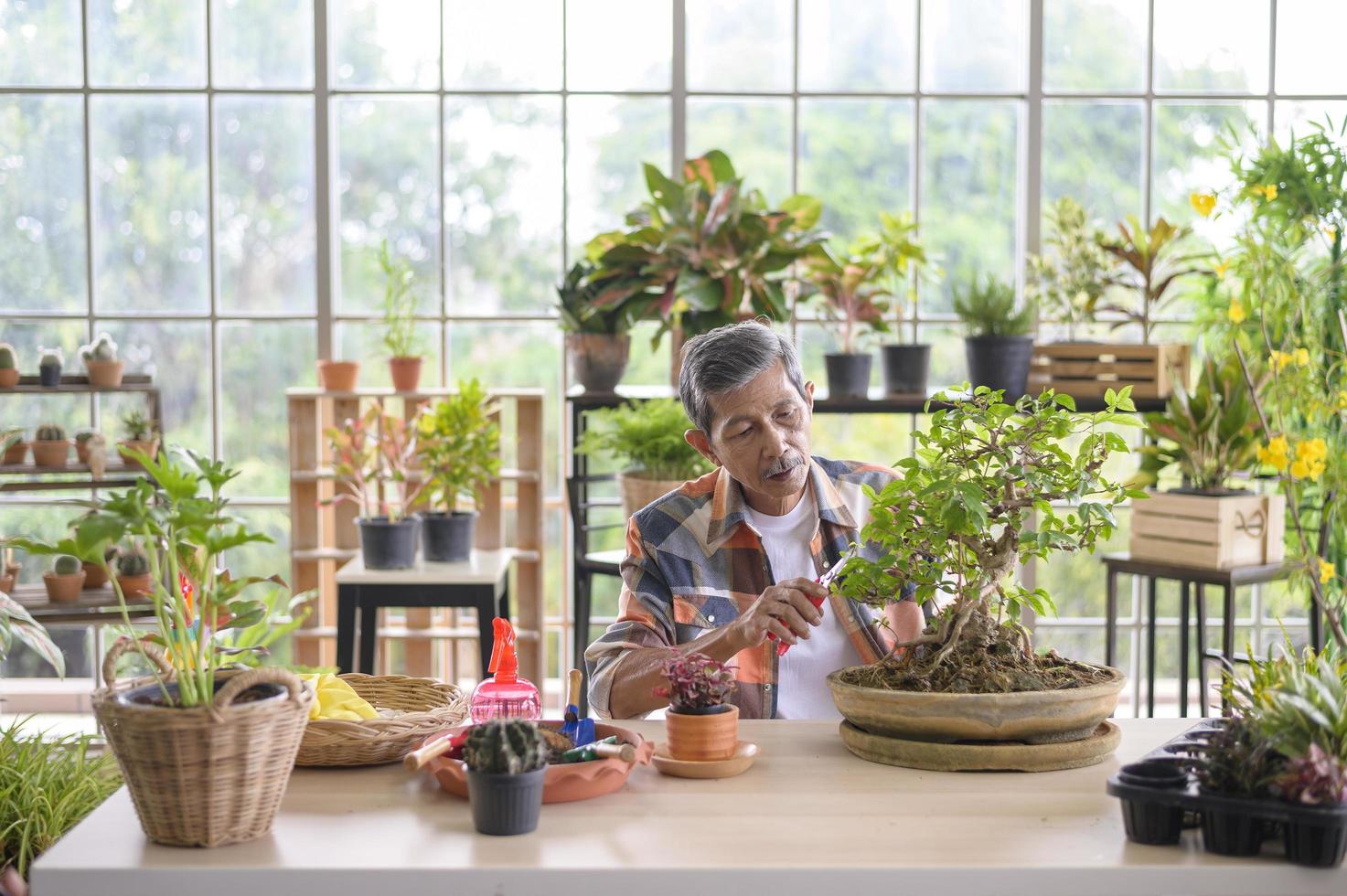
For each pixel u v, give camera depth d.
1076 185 4.28
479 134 4.25
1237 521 3.31
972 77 4.26
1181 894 1.22
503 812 1.30
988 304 3.62
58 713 4.25
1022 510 1.58
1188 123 4.26
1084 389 3.69
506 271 4.30
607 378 3.80
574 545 3.75
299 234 4.26
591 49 4.23
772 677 2.03
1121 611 4.29
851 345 3.92
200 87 4.19
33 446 3.81
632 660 1.92
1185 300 4.17
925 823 1.34
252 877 1.22
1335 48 4.24
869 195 4.29
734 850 1.26
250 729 1.27
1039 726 1.49
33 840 2.24
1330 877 1.22
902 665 1.62
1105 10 4.23
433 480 3.61
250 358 4.28
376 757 1.57
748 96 4.25
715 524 2.10
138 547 3.89
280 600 4.14
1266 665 1.54
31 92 4.17
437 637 3.90
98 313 4.24
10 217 4.20
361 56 4.21
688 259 3.66
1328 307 3.42
